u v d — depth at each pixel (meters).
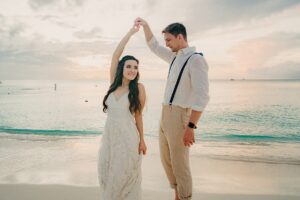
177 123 3.23
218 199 4.36
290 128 16.88
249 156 8.61
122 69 3.26
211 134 14.84
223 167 6.96
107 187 3.25
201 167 6.96
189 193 3.37
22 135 12.96
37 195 4.37
